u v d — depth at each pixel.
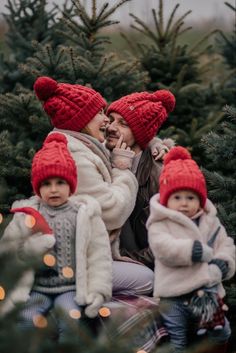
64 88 5.05
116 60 7.53
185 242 4.27
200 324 4.37
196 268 4.33
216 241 4.48
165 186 4.43
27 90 6.97
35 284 4.28
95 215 4.48
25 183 6.55
